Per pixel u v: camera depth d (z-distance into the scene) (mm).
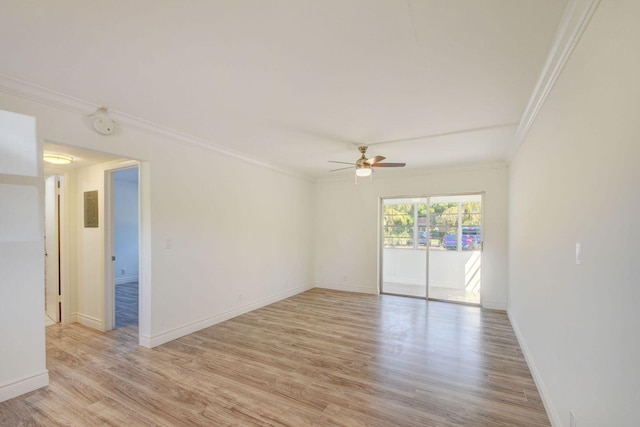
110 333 3795
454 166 5242
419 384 2582
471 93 2490
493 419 2119
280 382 2611
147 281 3328
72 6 1518
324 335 3719
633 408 1070
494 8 1528
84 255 4164
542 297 2426
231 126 3312
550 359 2168
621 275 1171
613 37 1243
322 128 3357
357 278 6145
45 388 2486
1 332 2293
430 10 1547
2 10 1533
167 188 3482
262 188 5027
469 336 3699
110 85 2385
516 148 3746
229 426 2047
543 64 2043
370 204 6051
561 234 1941
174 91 2488
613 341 1233
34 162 2434
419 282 6133
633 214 1082
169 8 1538
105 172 3936
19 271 2383
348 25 1673
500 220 4926
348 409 2236
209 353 3186
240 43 1845
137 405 2271
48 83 2350
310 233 6438
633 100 1083
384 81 2311
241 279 4562
